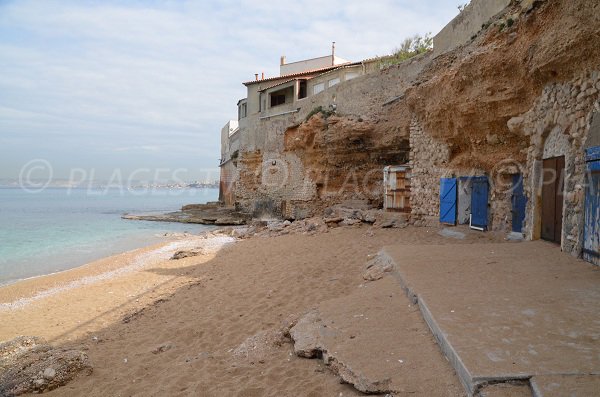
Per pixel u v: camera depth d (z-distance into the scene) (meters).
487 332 3.94
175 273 12.55
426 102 15.20
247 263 12.70
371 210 19.67
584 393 2.74
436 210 15.59
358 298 6.28
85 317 8.75
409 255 8.30
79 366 5.46
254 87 33.56
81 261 17.78
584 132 7.30
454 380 3.36
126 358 6.07
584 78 7.36
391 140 20.30
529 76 9.55
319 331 5.11
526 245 8.94
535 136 9.62
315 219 21.59
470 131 12.91
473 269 6.80
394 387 3.46
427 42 22.84
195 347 6.25
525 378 3.02
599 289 5.32
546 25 8.73
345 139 22.52
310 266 10.83
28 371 5.26
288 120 28.72
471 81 12.08
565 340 3.67
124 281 11.94
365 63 26.48
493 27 11.82
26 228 30.33
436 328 4.20
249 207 33.19
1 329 8.19
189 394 4.38
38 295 11.34
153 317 8.28
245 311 7.72
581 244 7.25
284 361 4.92
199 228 30.02
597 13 6.68
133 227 30.95
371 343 4.43
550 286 5.55
